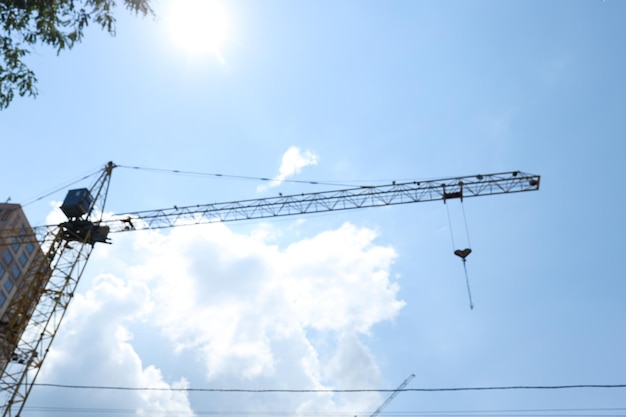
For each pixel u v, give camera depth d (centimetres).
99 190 7062
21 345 5734
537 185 6800
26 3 1942
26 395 5547
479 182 6894
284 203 7512
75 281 6366
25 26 1995
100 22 2072
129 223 7575
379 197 7269
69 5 2017
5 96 2019
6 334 5681
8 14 1945
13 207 9325
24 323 5850
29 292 6066
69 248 6525
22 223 9469
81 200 6562
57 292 6197
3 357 5609
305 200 7438
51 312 6081
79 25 2055
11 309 6022
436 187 7019
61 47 2059
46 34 2016
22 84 2027
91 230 6519
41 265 6262
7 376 5534
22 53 2011
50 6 1989
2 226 9012
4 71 1991
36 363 5731
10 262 9038
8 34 1969
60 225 6506
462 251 5197
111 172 7225
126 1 2070
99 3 2039
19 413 5397
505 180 6831
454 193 7012
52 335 5966
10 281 9000
